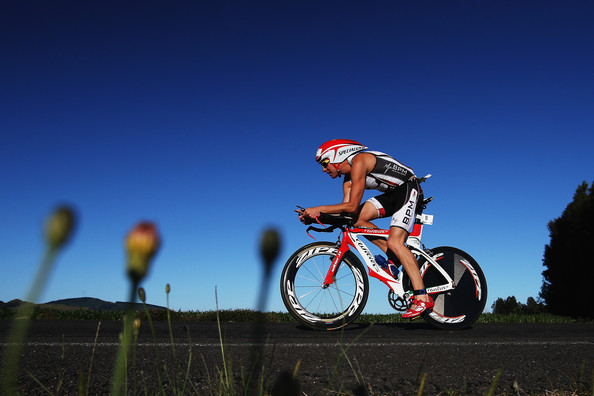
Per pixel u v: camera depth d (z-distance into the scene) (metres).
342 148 4.11
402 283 4.14
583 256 10.68
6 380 0.78
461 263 4.36
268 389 1.44
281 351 2.48
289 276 3.99
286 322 5.50
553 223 11.80
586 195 11.30
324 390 1.67
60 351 2.43
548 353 2.57
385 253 4.30
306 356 2.33
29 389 1.61
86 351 2.44
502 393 1.70
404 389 1.71
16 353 0.78
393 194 4.13
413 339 3.18
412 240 4.33
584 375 2.00
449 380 1.87
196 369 1.99
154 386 1.65
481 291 4.32
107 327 4.13
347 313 4.02
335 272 4.06
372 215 4.14
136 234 0.31
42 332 3.58
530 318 7.75
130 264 0.31
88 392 1.59
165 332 3.81
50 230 0.29
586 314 10.61
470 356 2.43
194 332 3.83
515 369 2.11
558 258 11.45
